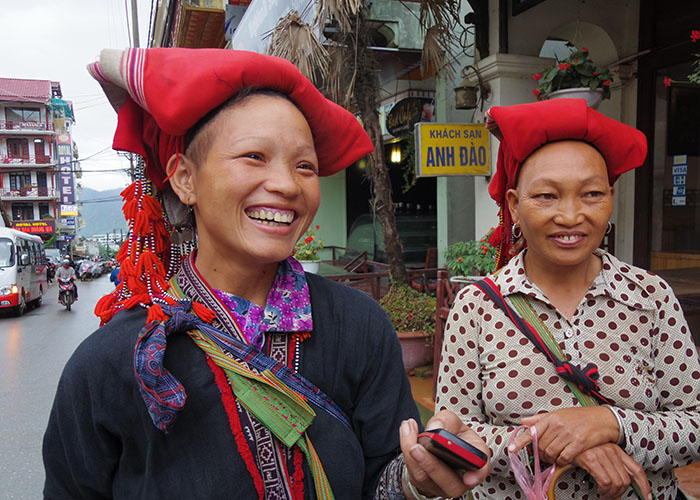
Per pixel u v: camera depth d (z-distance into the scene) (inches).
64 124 1625.2
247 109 32.3
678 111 166.7
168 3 404.2
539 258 50.6
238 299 35.0
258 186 32.1
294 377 34.1
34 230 1475.1
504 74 173.3
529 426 44.9
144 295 34.1
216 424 32.0
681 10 162.2
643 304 47.9
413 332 172.6
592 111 47.3
